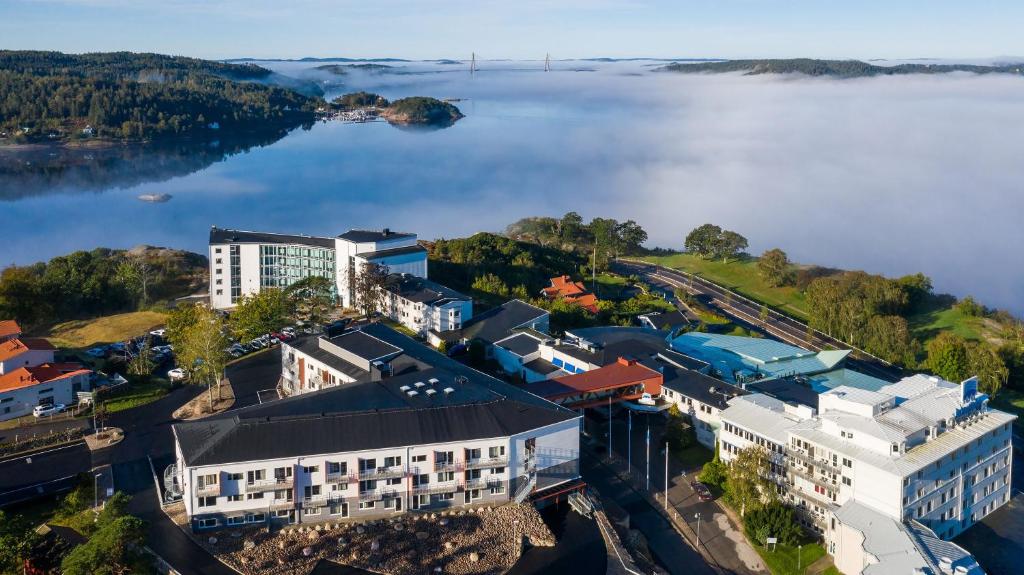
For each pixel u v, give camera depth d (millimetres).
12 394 190375
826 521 152500
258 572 132250
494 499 153875
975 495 160375
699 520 159625
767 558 148500
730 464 165125
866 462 145875
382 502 148375
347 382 181000
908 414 156750
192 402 199750
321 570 134125
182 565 132500
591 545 146000
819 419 162875
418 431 150750
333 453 144375
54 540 135500
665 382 199750
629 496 166500
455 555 139750
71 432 180875
